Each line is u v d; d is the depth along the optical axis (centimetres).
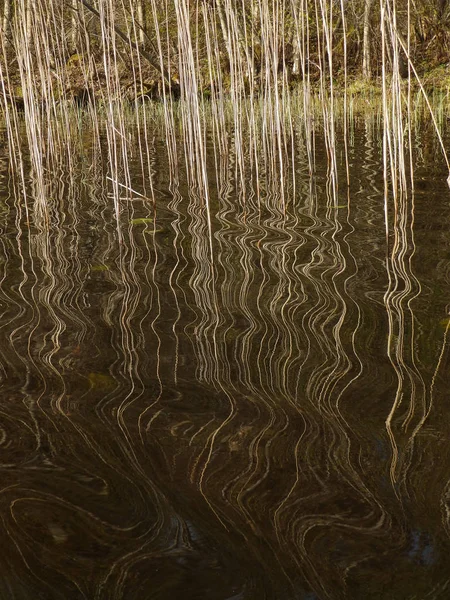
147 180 475
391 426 143
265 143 469
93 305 223
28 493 123
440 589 100
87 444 140
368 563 105
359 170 477
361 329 196
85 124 830
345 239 299
